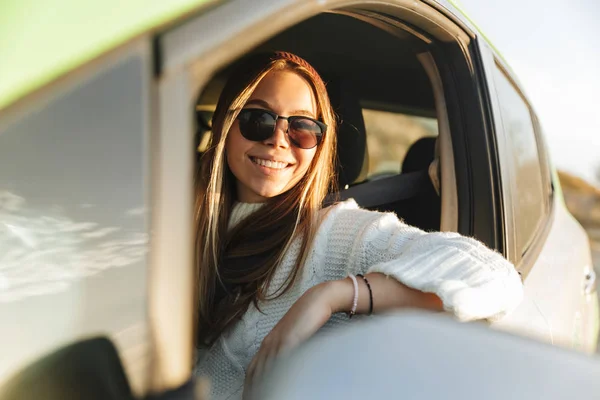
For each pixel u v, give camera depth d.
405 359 0.67
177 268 0.74
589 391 0.66
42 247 0.67
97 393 0.68
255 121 1.61
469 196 2.03
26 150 0.66
